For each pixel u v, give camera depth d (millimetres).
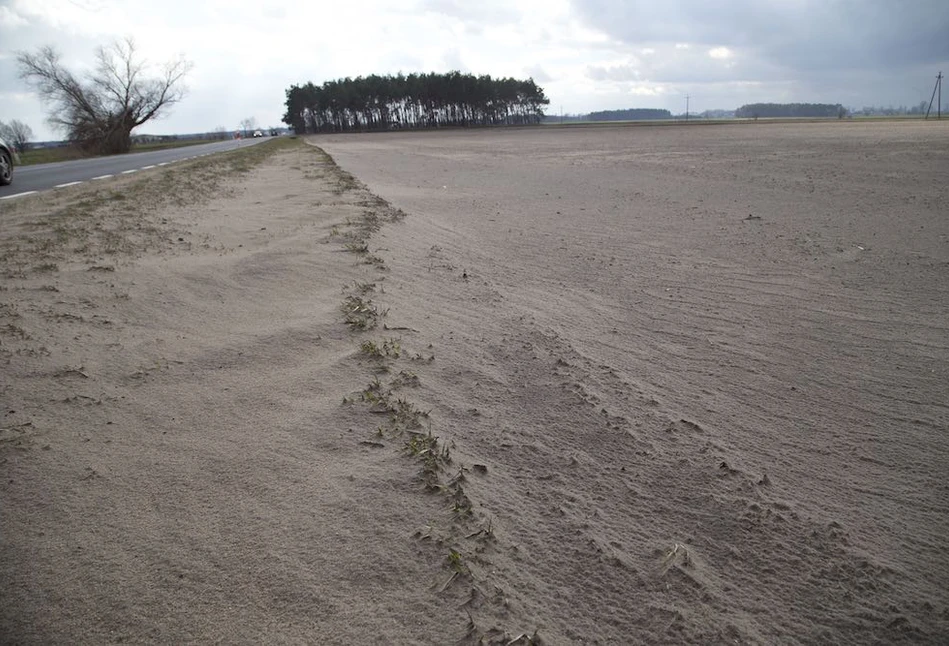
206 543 2480
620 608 2293
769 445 3629
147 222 9000
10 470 2939
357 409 3607
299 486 2861
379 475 2965
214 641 2031
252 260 6785
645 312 6117
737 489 3129
